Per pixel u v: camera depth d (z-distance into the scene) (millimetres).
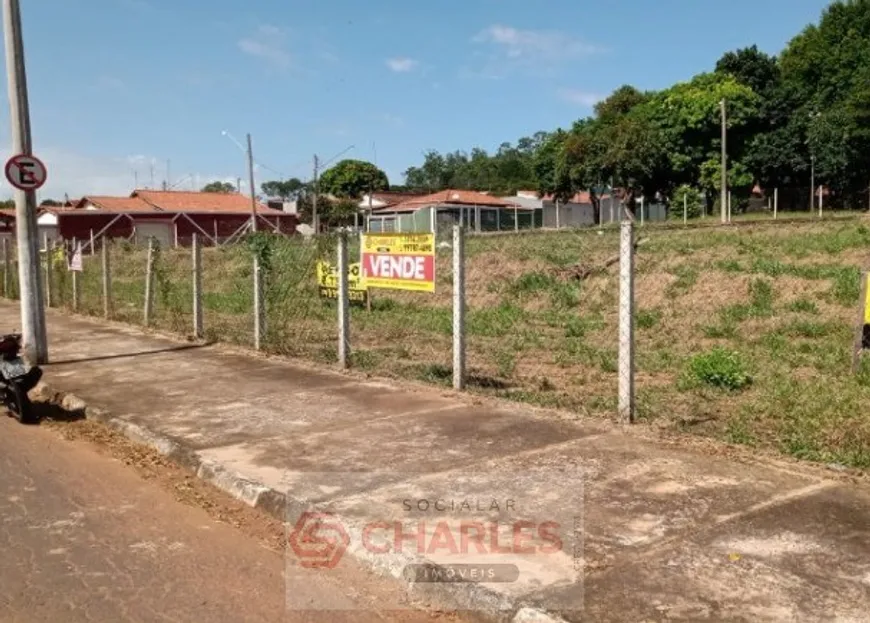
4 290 23172
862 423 6488
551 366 10070
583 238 23375
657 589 3621
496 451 5824
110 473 6027
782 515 4426
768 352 10445
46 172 10477
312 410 7340
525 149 121562
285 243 15711
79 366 10227
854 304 13203
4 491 5613
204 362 10219
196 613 3756
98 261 27047
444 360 10422
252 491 5266
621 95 57469
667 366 9789
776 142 51125
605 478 5137
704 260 18156
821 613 3365
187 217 56750
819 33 55750
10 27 10234
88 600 3895
